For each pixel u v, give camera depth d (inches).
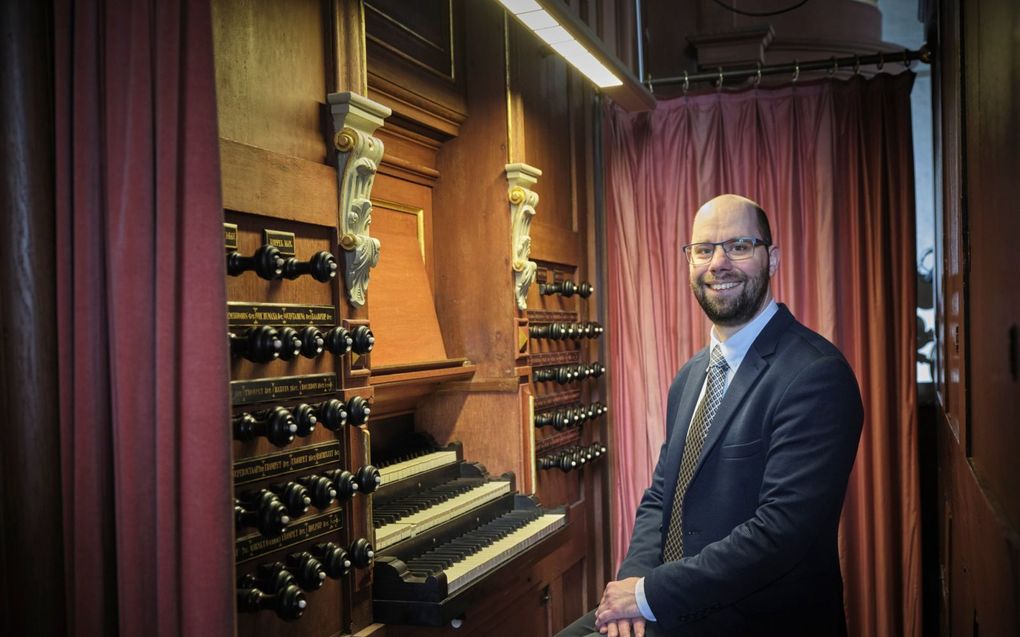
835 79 170.7
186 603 58.5
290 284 86.1
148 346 59.9
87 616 60.1
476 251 139.6
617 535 179.0
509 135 137.2
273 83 83.6
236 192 76.8
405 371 121.8
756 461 87.0
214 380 59.5
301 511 80.4
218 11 76.2
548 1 106.0
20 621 60.2
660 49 213.2
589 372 163.9
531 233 146.5
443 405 142.1
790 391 84.9
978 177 89.3
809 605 84.4
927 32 177.6
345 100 90.7
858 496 166.9
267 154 81.0
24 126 61.2
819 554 84.6
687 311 176.2
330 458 90.0
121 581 59.5
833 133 169.6
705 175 175.8
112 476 61.3
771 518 80.7
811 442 82.4
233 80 78.0
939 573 169.3
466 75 140.1
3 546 59.7
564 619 158.6
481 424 139.9
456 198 140.7
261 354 76.4
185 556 58.7
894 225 167.2
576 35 119.9
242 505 76.9
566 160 166.7
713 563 81.5
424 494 126.0
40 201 61.6
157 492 58.6
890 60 169.9
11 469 60.4
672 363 177.0
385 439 134.3
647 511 102.7
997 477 78.2
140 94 60.4
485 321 139.3
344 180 92.0
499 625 127.6
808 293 170.7
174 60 60.1
